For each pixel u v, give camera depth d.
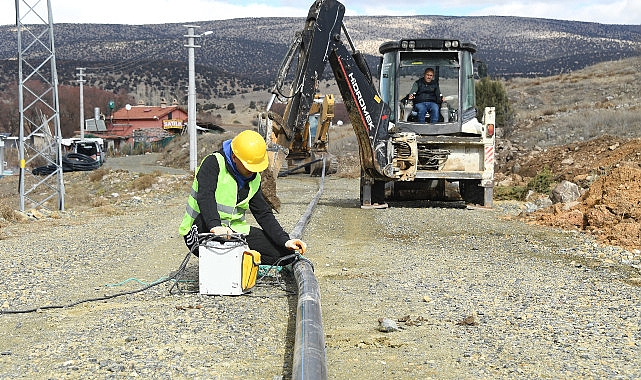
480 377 5.58
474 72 18.53
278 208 15.09
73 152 56.50
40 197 35.41
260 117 14.89
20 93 22.47
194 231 8.20
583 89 60.19
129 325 6.94
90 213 19.31
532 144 35.72
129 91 188.25
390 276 9.43
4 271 9.91
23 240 13.35
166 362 5.84
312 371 4.96
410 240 12.64
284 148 15.23
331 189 26.83
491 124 17.62
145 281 9.09
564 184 17.41
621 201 13.68
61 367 5.74
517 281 9.10
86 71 199.88
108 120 106.88
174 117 108.44
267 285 8.53
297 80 15.65
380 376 5.61
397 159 17.30
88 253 11.48
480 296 8.26
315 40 15.78
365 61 16.69
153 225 15.50
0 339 6.62
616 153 24.98
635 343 6.42
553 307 7.73
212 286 8.05
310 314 6.30
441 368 5.79
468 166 17.89
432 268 9.99
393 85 18.08
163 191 30.44
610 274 9.62
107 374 5.57
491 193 17.92
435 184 19.23
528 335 6.69
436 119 17.88
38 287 8.85
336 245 12.04
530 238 12.71
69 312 7.59
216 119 123.88
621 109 41.47
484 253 11.27
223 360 5.91
